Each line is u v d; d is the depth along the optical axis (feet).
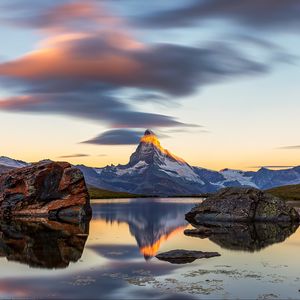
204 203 378.94
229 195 374.22
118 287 131.75
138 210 527.40
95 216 418.10
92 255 186.70
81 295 123.44
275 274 148.56
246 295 122.72
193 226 317.83
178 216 422.82
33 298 120.78
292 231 281.33
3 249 202.49
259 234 264.93
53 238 243.40
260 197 365.61
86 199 411.34
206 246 213.25
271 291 126.72
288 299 118.73
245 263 167.53
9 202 395.75
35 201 399.65
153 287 131.54
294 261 171.83
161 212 485.15
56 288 130.93
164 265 164.04
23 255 186.70
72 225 321.11
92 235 258.37
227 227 309.83
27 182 400.88
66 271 154.40
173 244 221.25
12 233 266.98
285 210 353.51
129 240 236.43
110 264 166.50
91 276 146.20
